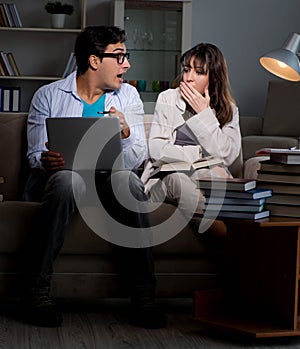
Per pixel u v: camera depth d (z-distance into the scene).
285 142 6.04
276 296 2.87
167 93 3.54
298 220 2.79
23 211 3.13
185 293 3.17
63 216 3.00
